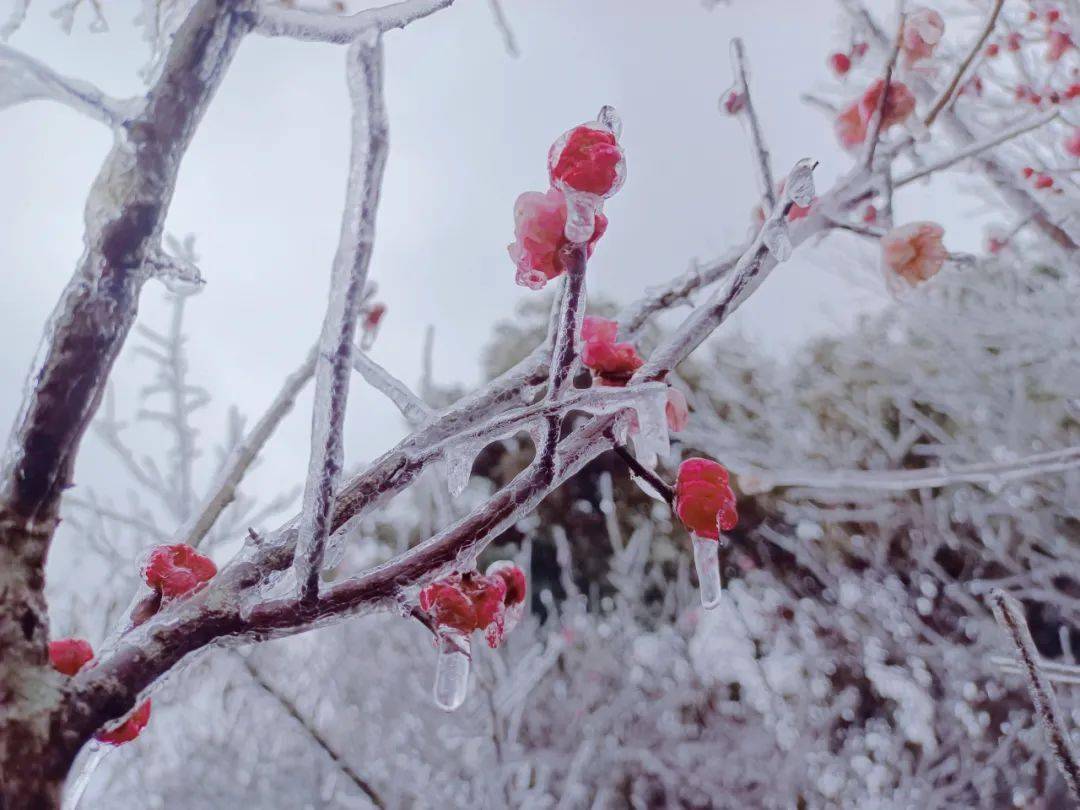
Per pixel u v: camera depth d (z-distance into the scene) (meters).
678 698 5.14
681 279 1.18
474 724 4.30
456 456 0.88
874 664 5.13
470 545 0.82
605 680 5.25
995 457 4.23
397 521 5.63
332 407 0.70
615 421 0.92
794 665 5.33
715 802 4.82
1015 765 4.68
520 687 4.31
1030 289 4.30
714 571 0.90
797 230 1.20
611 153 0.78
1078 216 2.98
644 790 4.97
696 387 5.80
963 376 4.50
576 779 4.69
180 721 4.29
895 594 5.19
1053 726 1.14
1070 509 4.23
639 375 0.93
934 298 4.17
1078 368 4.04
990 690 4.76
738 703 5.62
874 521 5.23
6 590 0.67
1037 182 2.87
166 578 0.85
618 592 6.95
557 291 0.90
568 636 5.20
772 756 4.99
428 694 4.56
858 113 1.40
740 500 6.20
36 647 0.68
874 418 4.89
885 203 1.26
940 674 4.91
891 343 4.90
